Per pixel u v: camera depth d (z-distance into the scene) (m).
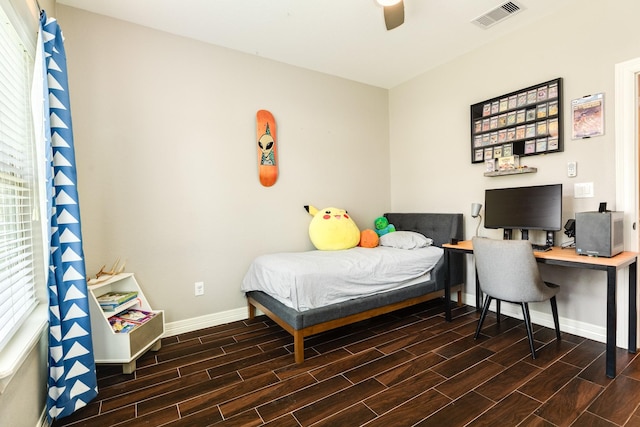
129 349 2.07
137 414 1.70
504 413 1.64
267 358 2.30
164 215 2.73
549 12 2.61
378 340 2.56
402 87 4.00
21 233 1.66
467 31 2.85
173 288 2.77
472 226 3.27
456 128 3.39
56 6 2.33
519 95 2.82
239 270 3.09
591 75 2.40
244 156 3.10
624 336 2.30
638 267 2.23
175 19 2.56
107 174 2.50
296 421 1.62
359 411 1.69
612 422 1.55
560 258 2.13
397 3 1.95
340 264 2.58
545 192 2.51
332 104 3.70
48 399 1.60
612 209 2.32
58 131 1.70
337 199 3.75
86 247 2.44
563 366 2.08
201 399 1.82
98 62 2.47
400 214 3.94
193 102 2.85
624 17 2.23
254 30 2.73
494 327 2.76
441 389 1.86
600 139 2.37
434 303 3.48
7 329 1.38
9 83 1.53
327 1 2.36
